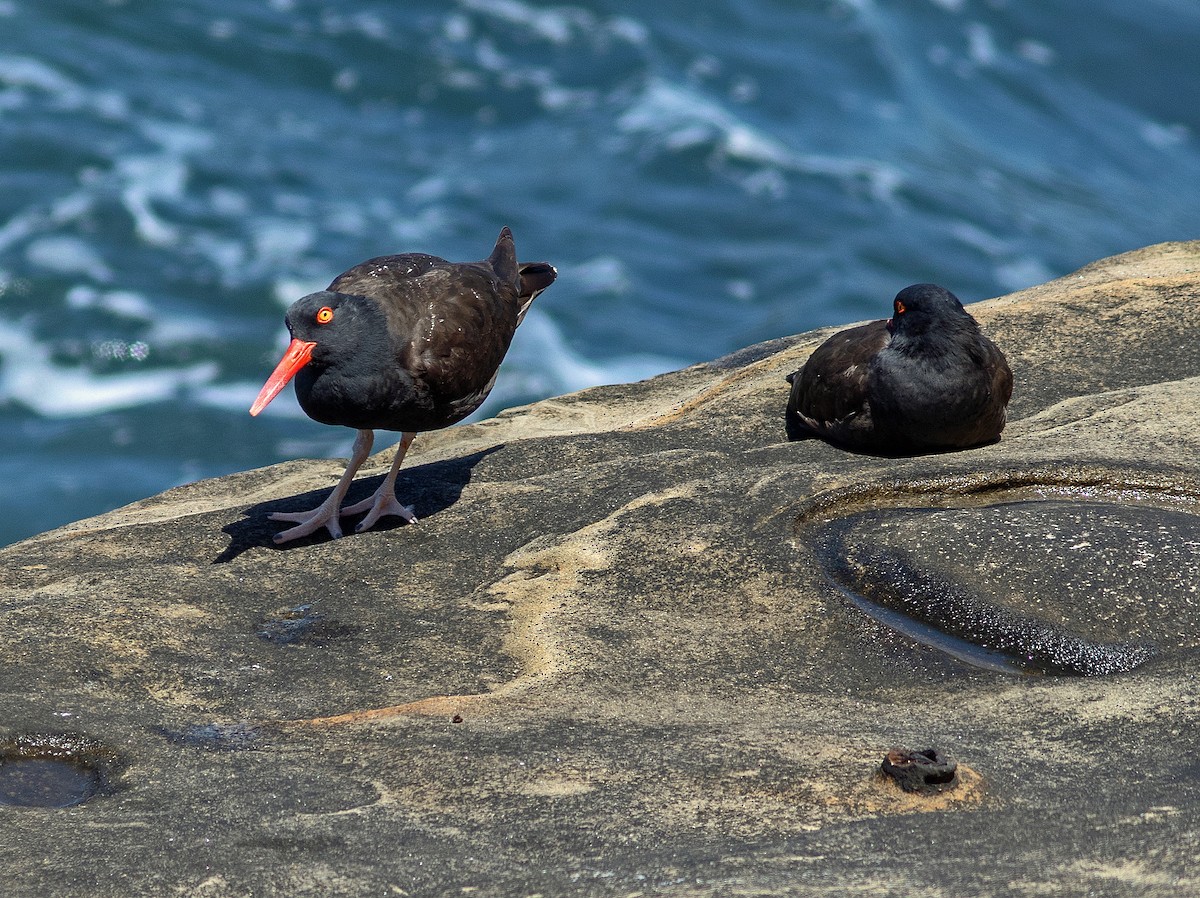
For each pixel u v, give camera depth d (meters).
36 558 10.73
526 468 12.21
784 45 53.53
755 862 6.04
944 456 11.10
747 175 43.50
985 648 8.66
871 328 12.06
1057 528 9.47
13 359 30.45
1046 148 49.88
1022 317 14.25
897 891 5.61
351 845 6.46
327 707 8.16
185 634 9.04
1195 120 52.94
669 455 11.80
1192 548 9.16
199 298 33.19
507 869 6.16
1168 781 6.68
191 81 45.62
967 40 56.28
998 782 6.80
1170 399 11.82
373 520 11.01
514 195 41.50
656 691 8.21
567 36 51.88
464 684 8.43
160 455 27.91
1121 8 59.84
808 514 10.24
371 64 48.47
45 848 6.50
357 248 36.72
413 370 10.73
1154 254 16.66
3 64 43.81
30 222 35.50
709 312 36.03
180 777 7.26
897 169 45.34
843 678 8.43
